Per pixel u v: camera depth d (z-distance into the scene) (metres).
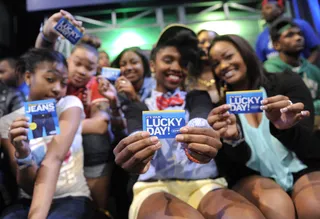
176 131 1.03
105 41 4.54
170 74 1.48
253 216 1.01
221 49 1.47
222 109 1.13
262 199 1.20
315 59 2.62
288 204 1.16
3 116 1.42
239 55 1.46
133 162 0.97
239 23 4.64
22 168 1.16
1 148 1.43
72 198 1.33
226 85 1.56
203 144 0.97
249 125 1.36
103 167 1.61
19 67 1.42
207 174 1.31
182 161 1.30
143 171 1.02
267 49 2.66
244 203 1.10
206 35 2.08
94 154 1.60
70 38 1.42
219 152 1.39
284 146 1.35
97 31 4.51
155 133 1.02
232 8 4.79
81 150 1.46
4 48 4.02
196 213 1.06
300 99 1.40
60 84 1.36
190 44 1.51
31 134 1.17
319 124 1.88
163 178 1.30
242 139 1.26
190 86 1.58
